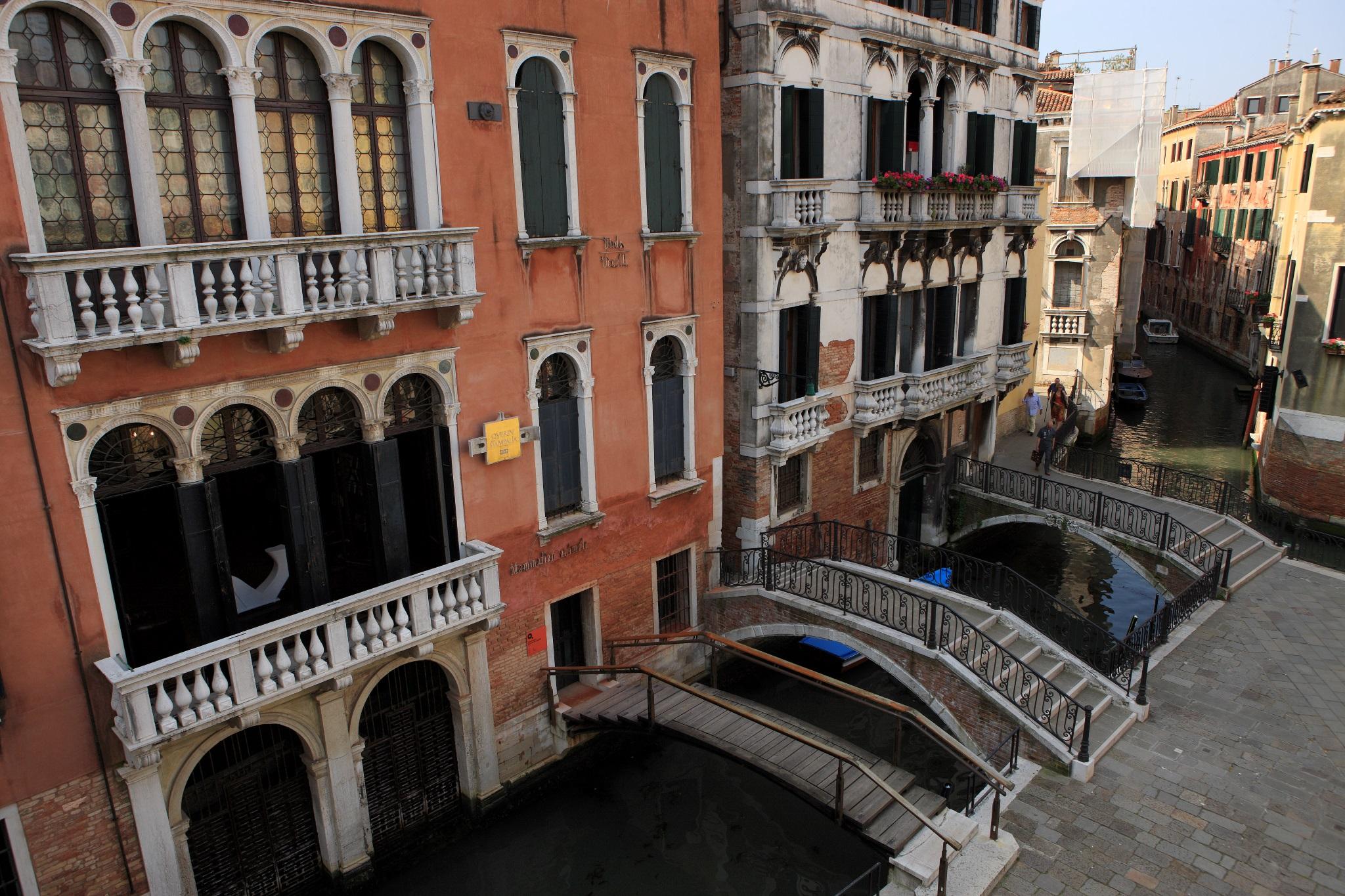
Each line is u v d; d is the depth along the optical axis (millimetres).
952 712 12961
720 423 14734
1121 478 21891
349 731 10492
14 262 7398
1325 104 21734
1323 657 14680
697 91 13070
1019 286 21859
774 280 15156
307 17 8898
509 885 11234
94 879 8867
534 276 11461
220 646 8555
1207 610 16328
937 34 17781
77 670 8438
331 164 9586
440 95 10086
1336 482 22391
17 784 8266
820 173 15477
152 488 8875
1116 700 13188
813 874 11367
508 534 11859
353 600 9539
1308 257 22406
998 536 23344
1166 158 58781
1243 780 11641
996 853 10156
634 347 12984
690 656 15250
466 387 10977
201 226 8742
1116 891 9812
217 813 9969
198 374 8656
